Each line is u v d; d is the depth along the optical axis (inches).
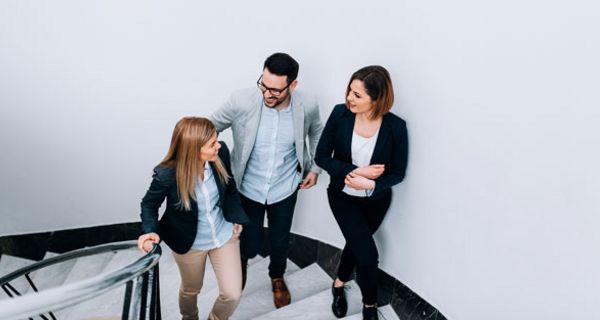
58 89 120.1
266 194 95.9
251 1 108.3
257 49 111.7
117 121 125.9
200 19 113.8
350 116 82.5
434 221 82.0
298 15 103.3
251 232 101.1
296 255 128.3
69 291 49.1
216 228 80.8
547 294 59.8
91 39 115.5
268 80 79.1
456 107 72.1
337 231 115.6
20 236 137.5
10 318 44.5
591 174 51.4
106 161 131.1
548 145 56.6
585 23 50.0
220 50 115.6
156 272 72.9
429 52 76.0
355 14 91.9
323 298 103.6
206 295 116.2
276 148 91.9
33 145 126.6
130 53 118.1
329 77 102.9
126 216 139.8
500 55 62.2
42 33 113.2
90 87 121.1
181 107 124.0
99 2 111.9
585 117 51.3
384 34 86.0
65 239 139.9
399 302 95.2
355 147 82.7
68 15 112.1
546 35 55.0
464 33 68.0
